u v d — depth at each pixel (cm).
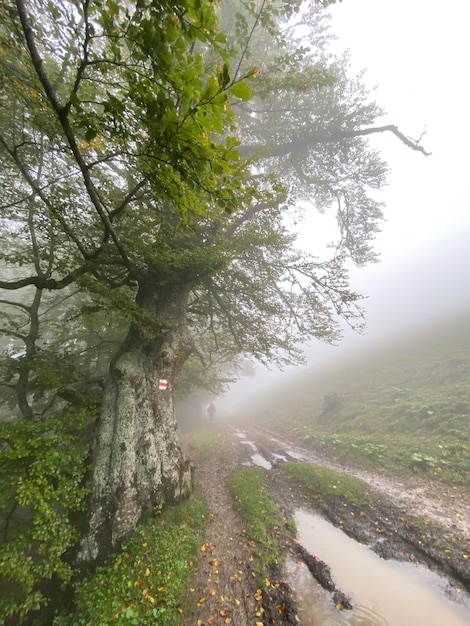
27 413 730
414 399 1502
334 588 491
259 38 1024
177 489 721
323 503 773
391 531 625
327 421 1695
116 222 716
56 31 415
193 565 549
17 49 366
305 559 568
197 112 187
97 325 1175
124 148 278
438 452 918
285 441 1588
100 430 714
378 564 542
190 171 241
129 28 189
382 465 959
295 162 1302
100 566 548
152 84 203
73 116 249
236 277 966
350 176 1277
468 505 664
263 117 1154
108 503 623
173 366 858
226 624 436
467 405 1163
